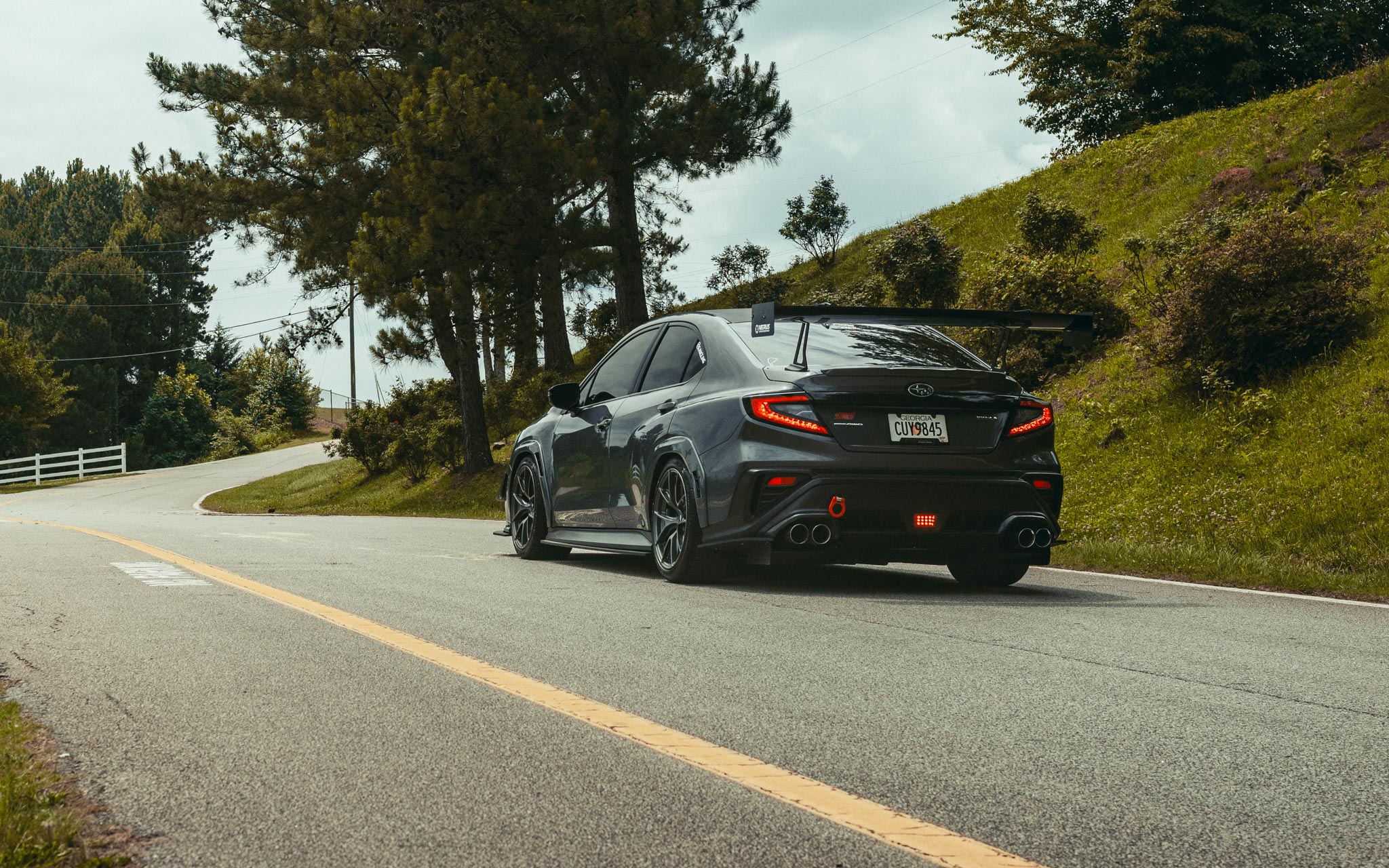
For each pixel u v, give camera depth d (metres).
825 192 31.05
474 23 23.47
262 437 76.12
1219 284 12.36
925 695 3.68
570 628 4.96
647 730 3.20
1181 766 2.90
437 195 21.44
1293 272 12.13
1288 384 11.63
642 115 23.84
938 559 6.28
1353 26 32.00
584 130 23.30
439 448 26.86
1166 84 32.88
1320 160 17.14
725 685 3.81
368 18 23.67
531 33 23.09
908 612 5.52
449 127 21.12
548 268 22.78
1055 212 19.19
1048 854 2.26
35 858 2.12
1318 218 15.57
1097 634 4.93
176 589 6.25
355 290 22.88
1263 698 3.68
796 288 30.95
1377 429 10.02
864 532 5.95
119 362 76.12
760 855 2.23
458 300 21.78
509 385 30.42
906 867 2.18
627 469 7.23
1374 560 8.23
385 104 23.48
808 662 4.21
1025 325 6.74
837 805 2.55
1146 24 31.19
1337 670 4.17
